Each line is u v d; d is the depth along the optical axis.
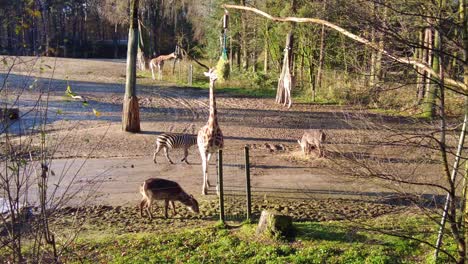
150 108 23.59
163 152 14.85
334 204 9.99
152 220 9.06
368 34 5.29
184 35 45.56
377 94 5.61
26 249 5.96
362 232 8.02
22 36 4.94
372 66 5.55
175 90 31.27
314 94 27.42
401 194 5.76
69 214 9.04
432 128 5.16
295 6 26.38
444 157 5.12
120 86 32.00
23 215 5.07
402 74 5.24
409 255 7.27
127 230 8.47
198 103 25.73
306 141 14.39
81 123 18.59
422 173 7.93
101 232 8.30
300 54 27.97
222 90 31.45
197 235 8.11
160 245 7.71
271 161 13.90
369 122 5.36
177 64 44.34
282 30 28.19
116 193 10.62
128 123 17.27
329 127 19.47
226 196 10.56
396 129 5.32
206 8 39.94
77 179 11.31
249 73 33.78
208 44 40.94
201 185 11.44
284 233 7.96
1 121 4.80
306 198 10.43
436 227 7.77
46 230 5.44
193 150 15.34
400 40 4.89
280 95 26.05
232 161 13.88
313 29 25.72
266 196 10.59
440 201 8.04
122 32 63.59
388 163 6.82
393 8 4.87
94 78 35.72
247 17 31.61
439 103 5.40
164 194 9.02
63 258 6.84
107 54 64.25
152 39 51.94
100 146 15.00
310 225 8.48
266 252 7.38
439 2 4.99
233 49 39.28
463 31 4.93
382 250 7.39
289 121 20.86
